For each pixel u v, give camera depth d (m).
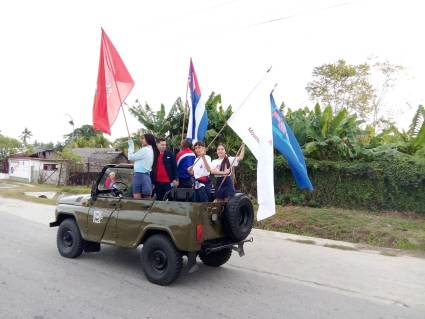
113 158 36.53
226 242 6.37
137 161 6.69
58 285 5.86
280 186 14.80
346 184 13.62
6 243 8.57
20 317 4.66
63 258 7.43
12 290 5.57
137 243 6.26
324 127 14.87
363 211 13.16
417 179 12.41
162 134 17.77
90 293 5.57
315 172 14.12
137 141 19.30
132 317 4.77
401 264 7.87
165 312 4.96
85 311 4.90
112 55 7.89
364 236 10.29
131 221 6.38
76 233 7.30
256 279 6.59
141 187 6.66
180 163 6.82
